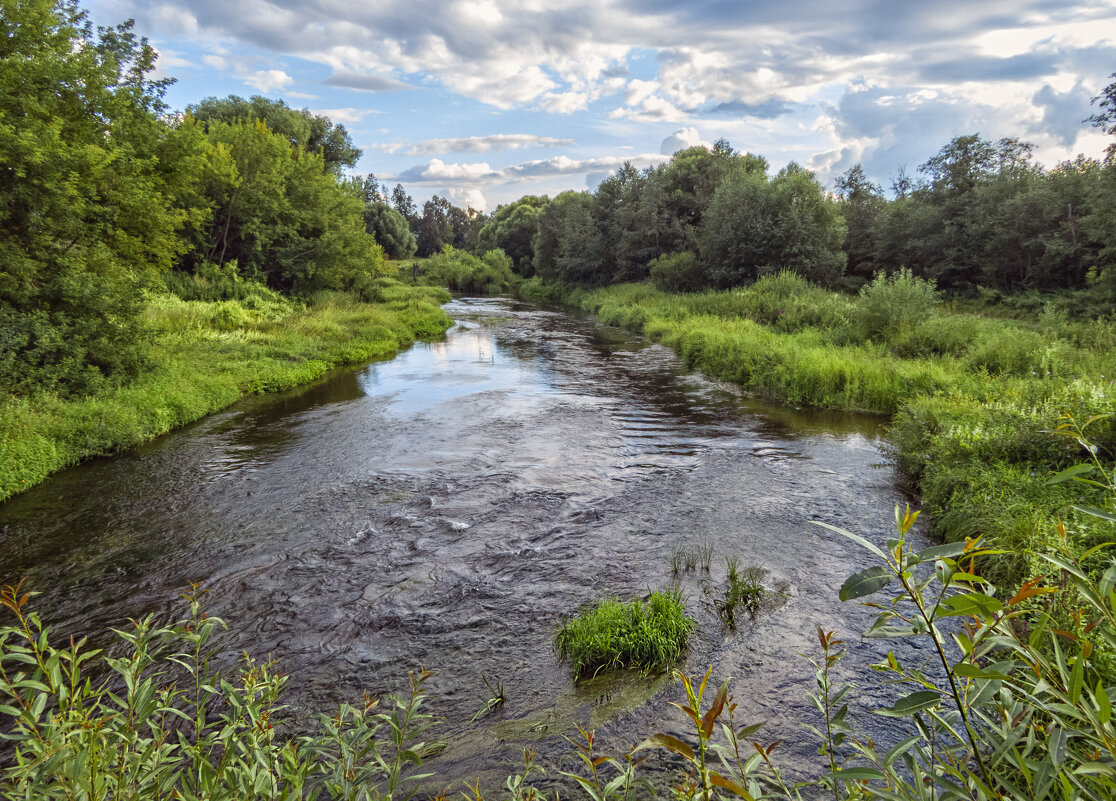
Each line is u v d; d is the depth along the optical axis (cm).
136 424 1099
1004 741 132
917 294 1756
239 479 917
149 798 173
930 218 3431
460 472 934
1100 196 2169
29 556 684
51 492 870
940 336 1616
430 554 674
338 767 208
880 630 127
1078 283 2711
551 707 438
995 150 3488
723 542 690
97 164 1334
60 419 1023
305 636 529
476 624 543
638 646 484
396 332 2527
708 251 3406
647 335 2592
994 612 123
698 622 533
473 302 4672
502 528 736
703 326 2250
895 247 3694
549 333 2775
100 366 1270
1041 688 120
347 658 497
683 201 4262
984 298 2939
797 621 530
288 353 1814
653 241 4238
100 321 1266
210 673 475
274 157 2955
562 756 388
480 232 8975
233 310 2138
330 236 3042
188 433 1166
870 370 1398
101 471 955
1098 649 338
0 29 1275
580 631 501
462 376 1744
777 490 850
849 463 970
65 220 1280
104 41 1609
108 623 555
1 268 1155
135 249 1547
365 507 806
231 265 2625
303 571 641
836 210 3212
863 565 632
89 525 761
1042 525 541
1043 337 1469
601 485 874
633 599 573
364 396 1484
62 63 1352
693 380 1683
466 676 475
